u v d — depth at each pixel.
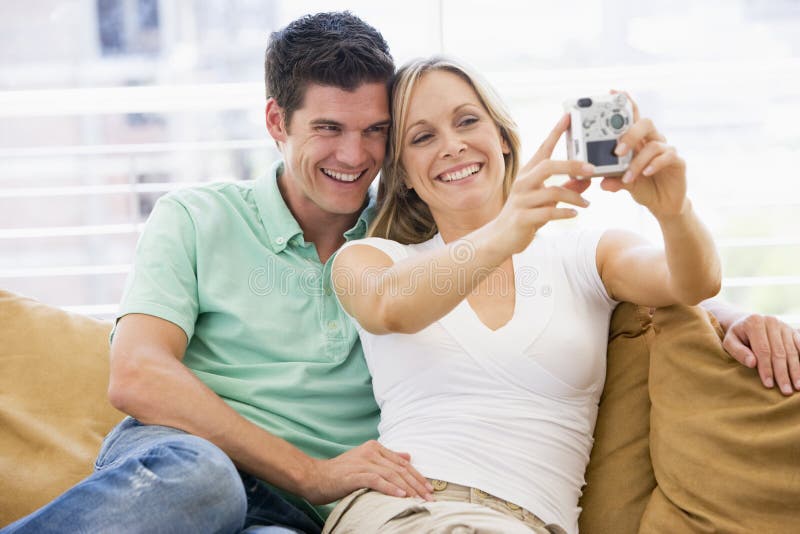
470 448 1.52
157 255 1.74
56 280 6.72
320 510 1.70
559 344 1.57
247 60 7.72
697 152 3.34
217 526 1.35
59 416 1.85
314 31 1.76
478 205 1.71
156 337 1.65
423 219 1.84
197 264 1.77
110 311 2.56
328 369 1.74
